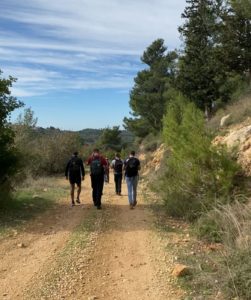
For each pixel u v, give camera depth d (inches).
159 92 2226.9
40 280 272.4
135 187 559.8
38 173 1328.7
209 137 493.4
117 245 358.6
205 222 384.2
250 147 485.4
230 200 416.8
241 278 235.5
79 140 1691.7
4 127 538.9
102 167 559.2
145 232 402.9
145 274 283.4
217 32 1407.5
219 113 895.7
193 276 270.4
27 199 621.0
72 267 298.0
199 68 1378.0
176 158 502.3
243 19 1229.1
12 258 321.7
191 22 1481.3
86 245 357.1
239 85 1370.6
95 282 269.4
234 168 442.3
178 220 454.3
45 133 1517.0
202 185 454.6
